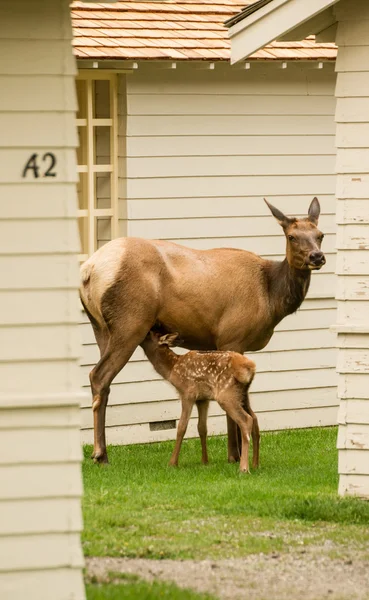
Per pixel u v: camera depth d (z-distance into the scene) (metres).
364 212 14.02
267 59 19.92
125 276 16.66
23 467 10.02
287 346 20.92
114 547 12.06
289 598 10.54
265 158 20.58
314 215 17.17
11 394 9.98
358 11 13.87
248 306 17.33
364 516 13.38
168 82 19.75
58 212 10.04
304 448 19.03
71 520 10.08
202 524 13.10
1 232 9.96
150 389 19.83
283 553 11.99
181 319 17.11
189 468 16.81
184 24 20.73
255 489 14.89
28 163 9.98
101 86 19.77
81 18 20.02
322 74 20.97
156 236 19.78
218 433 20.75
